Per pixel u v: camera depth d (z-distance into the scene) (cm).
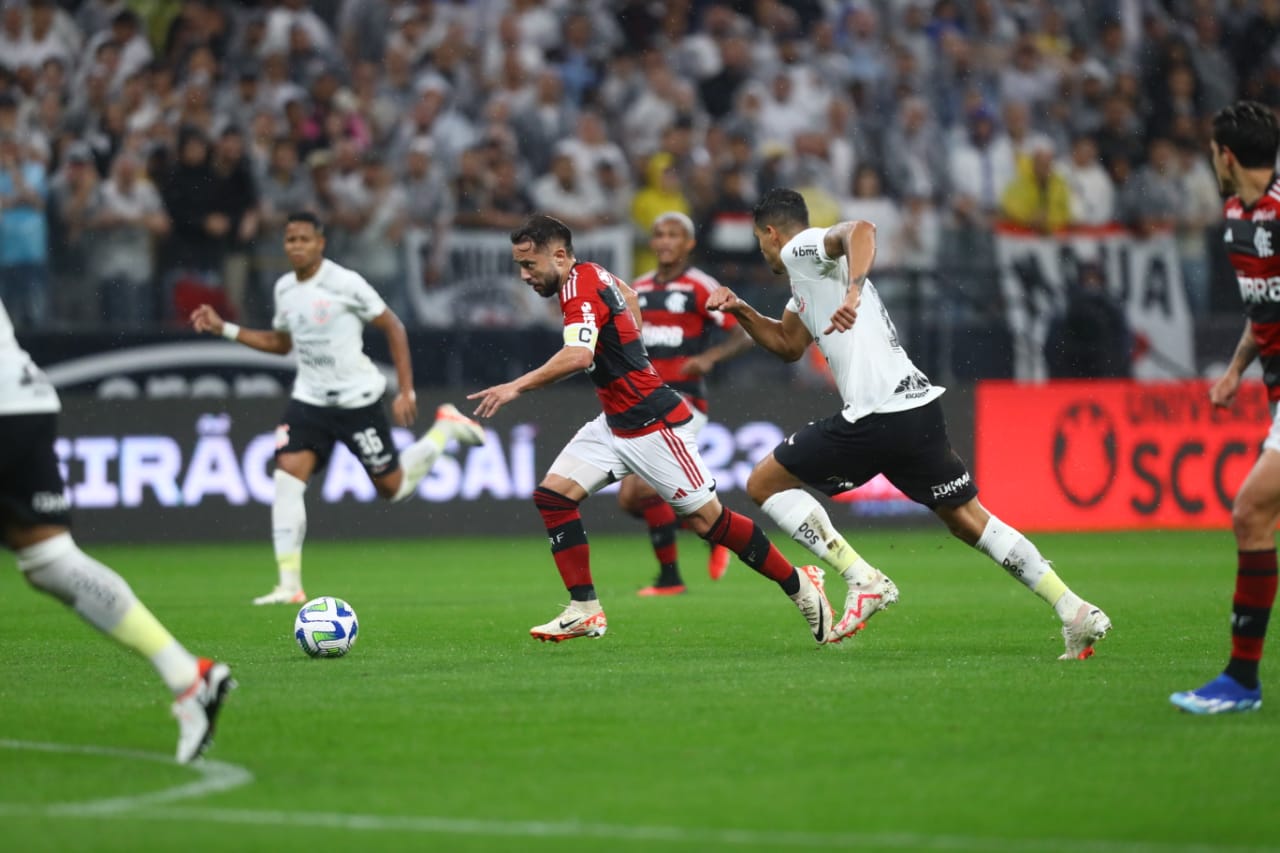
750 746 1870
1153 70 7788
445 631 3197
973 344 6506
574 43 7369
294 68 6844
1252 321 2162
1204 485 6500
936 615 3494
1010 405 6331
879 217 6919
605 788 1650
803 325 2811
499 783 1677
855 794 1617
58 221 5922
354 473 6003
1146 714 2077
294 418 3909
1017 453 6328
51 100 6406
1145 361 6700
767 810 1551
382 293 6188
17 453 1800
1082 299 6625
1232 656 2092
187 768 1759
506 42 7225
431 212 6625
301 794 1628
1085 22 7862
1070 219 7312
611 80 7319
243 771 1741
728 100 7425
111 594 1788
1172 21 7944
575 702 2192
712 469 6134
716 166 7019
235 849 1412
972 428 6297
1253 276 2114
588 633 2861
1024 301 6581
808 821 1504
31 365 1841
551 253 2731
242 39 6844
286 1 6956
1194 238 6831
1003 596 3975
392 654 2789
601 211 6794
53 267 5878
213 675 1791
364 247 6188
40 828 1488
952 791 1631
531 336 6181
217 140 6419
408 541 6009
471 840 1441
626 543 6075
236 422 5919
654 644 2944
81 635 3194
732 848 1409
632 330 2784
